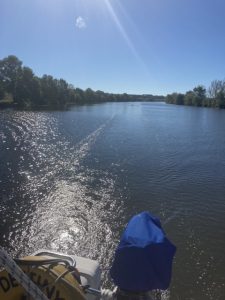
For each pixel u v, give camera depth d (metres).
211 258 11.41
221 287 9.91
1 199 15.80
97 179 19.72
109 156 26.19
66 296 2.95
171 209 15.52
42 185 18.12
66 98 107.69
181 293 9.59
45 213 14.48
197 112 97.62
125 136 37.97
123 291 3.39
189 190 18.34
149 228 3.67
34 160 23.66
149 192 17.77
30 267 3.02
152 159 25.89
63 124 46.28
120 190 17.84
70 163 23.23
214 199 17.00
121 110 93.00
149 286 3.32
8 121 46.34
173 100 175.12
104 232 13.00
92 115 65.31
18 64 86.69
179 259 11.27
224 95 124.75
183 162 25.28
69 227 13.27
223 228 13.69
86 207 15.33
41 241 12.17
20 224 13.35
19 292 2.87
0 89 82.88
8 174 19.91
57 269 3.10
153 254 3.36
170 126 53.12
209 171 22.70
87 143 31.56
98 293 3.47
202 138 39.88
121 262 3.39
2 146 28.27
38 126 42.47
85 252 11.58
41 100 88.94
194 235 13.01
